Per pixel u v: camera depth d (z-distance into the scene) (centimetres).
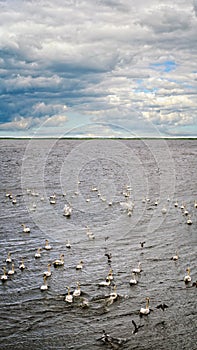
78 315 3516
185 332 3297
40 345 3125
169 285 4072
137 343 3155
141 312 3541
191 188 9462
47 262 4625
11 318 3462
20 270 4397
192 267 4512
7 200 7712
